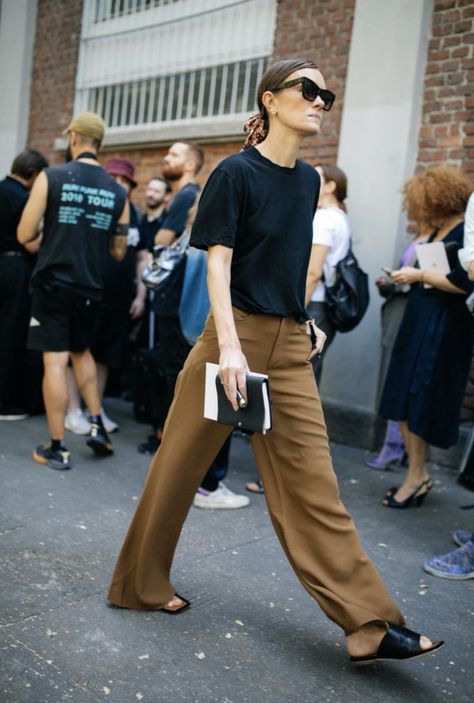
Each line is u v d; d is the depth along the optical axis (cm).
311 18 568
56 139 795
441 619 276
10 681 212
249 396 211
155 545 254
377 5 513
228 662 234
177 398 244
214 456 247
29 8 818
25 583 275
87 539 322
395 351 404
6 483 384
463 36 482
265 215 224
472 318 391
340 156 533
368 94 518
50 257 408
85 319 422
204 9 655
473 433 440
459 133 486
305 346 238
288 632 256
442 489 440
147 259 562
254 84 617
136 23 720
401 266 437
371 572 227
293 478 231
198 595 278
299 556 228
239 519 363
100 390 526
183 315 375
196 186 438
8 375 522
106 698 209
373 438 515
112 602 260
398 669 238
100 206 416
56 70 802
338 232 412
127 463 443
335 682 228
